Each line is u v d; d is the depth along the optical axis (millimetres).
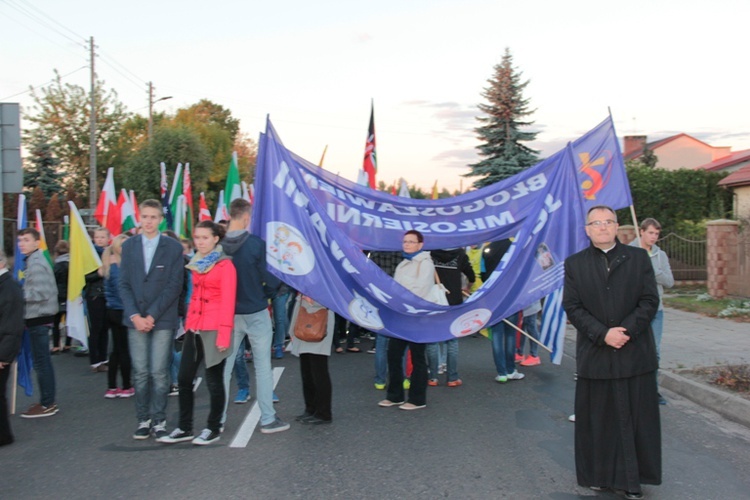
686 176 22656
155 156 34531
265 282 5766
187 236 13695
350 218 7242
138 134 57625
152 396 5691
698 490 4453
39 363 6434
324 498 4367
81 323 8234
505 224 7352
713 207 21875
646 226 6648
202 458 5176
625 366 4250
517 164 30203
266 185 6090
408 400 6695
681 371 7859
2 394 5516
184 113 55594
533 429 5969
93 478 4750
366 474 4809
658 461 4273
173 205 13258
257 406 6797
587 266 4410
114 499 4359
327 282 5992
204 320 5387
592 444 4367
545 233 6586
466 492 4461
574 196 6562
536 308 8727
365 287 6195
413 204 7367
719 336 10539
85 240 8320
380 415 6453
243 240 5707
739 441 5602
